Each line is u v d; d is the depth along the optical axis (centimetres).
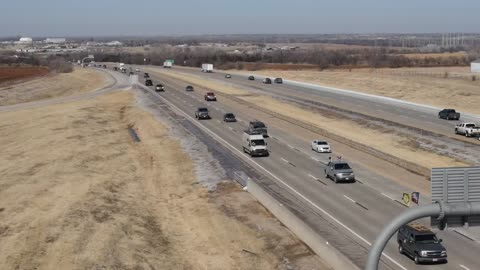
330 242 2925
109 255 2873
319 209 3547
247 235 3164
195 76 16225
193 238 3219
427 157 5134
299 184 4219
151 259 2894
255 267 2744
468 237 2977
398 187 4106
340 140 6034
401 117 7762
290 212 3250
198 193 4097
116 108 9044
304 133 6656
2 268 2706
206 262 2856
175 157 5334
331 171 4328
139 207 3778
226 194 4025
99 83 14262
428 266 2598
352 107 8931
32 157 5328
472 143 5712
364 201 3731
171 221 3534
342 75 14562
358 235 3042
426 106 8594
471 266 2581
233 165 4916
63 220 3384
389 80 12469
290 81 13638
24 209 3653
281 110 8588
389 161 5016
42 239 3086
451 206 1354
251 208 3656
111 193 4072
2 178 4506
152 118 7838
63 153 5441
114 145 5969
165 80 15012
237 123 7444
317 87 12075
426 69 16338
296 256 2827
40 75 16238
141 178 4622
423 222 3131
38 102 9981
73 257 2836
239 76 15975
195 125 7250
